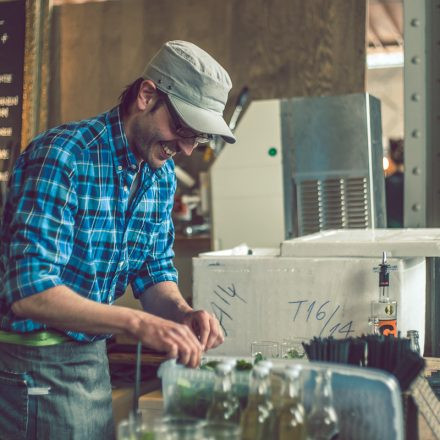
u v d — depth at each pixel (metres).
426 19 3.07
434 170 3.09
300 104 3.25
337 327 1.89
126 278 1.87
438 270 2.15
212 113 1.62
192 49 1.63
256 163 3.33
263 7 4.05
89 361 1.74
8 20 3.67
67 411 1.69
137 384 1.52
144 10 4.25
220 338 1.67
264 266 1.96
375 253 1.91
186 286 3.70
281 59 4.02
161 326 1.42
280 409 1.23
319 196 3.24
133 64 4.27
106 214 1.67
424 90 3.08
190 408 1.33
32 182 1.55
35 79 3.64
